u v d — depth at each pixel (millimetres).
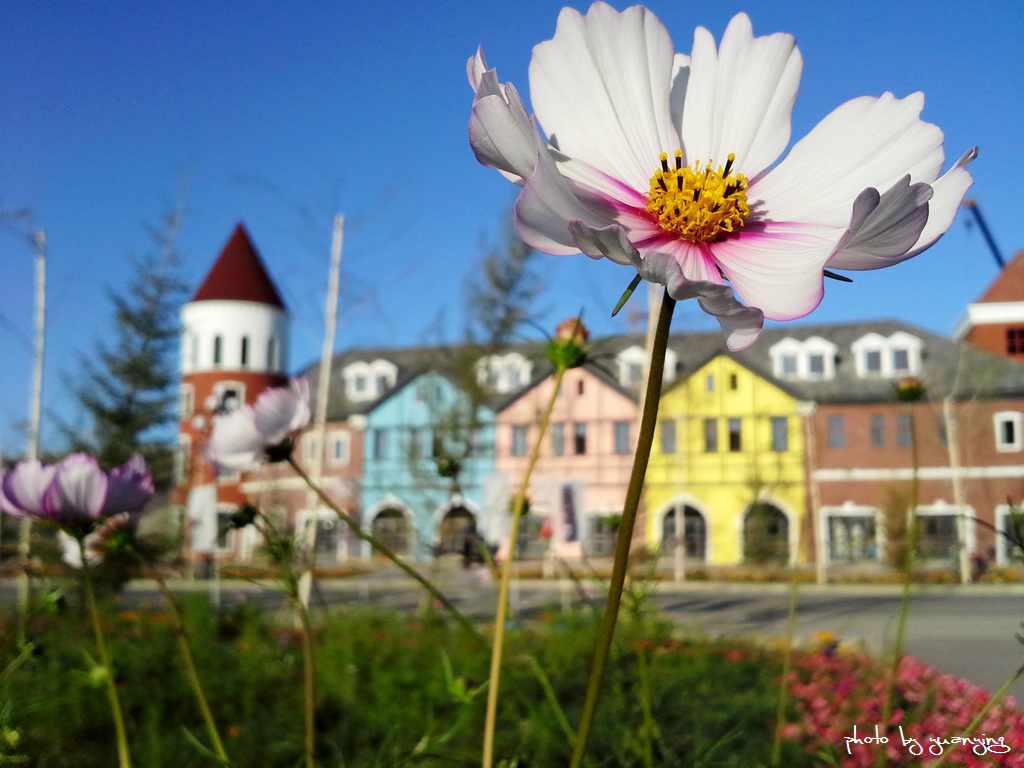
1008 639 6555
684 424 25531
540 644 3900
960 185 773
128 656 3695
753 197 909
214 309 31641
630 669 2969
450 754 1742
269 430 1512
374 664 3885
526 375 24906
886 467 25078
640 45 942
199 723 3020
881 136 889
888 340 27000
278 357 32531
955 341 27375
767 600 12383
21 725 2352
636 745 1976
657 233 859
